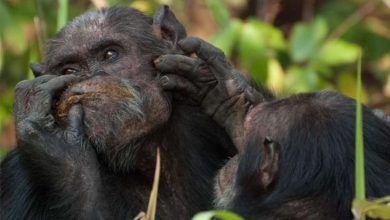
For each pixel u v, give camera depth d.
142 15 14.85
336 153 12.55
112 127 13.70
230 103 13.77
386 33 24.33
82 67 14.33
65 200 13.49
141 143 14.05
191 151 14.87
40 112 13.53
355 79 22.58
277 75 20.67
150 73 14.30
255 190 12.95
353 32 24.06
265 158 12.83
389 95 23.91
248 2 24.25
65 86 13.76
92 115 13.67
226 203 13.20
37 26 18.97
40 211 13.90
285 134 12.83
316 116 12.83
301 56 20.75
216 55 13.82
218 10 20.02
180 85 13.99
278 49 21.62
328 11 24.36
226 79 13.80
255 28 19.91
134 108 13.77
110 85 13.80
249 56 19.81
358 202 10.92
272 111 13.16
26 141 13.46
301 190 12.50
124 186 14.39
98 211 13.51
